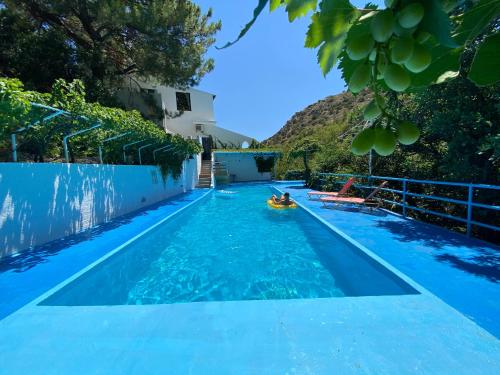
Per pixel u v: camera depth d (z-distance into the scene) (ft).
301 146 67.56
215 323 9.12
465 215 24.25
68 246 19.20
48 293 12.17
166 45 47.03
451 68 2.14
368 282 15.64
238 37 1.70
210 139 92.53
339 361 7.20
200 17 54.19
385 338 8.16
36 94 16.56
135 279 16.84
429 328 8.63
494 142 16.52
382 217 27.27
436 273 13.16
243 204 45.09
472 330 8.54
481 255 15.49
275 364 7.18
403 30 1.29
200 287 15.66
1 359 7.68
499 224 20.57
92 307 10.44
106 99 45.55
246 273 17.51
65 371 7.18
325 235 24.17
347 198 33.17
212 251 21.81
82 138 27.66
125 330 8.90
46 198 20.16
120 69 54.13
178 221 32.27
